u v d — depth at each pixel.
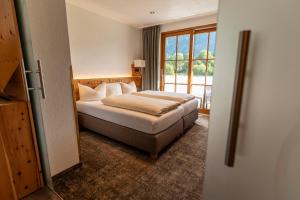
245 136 0.62
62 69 1.77
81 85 3.45
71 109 1.90
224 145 0.69
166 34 4.83
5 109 1.39
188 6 3.46
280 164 0.56
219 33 0.64
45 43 1.60
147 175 1.91
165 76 5.09
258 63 0.56
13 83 1.53
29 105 1.52
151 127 2.19
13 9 1.30
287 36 0.49
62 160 1.87
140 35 5.20
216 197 0.77
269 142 0.57
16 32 1.34
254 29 0.55
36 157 1.63
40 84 1.54
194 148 2.56
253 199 0.65
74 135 1.96
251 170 0.63
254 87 0.57
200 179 1.85
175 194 1.63
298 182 0.52
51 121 1.73
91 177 1.87
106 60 4.25
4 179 1.44
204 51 4.34
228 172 0.70
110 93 3.92
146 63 5.11
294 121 0.51
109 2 3.24
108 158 2.26
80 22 3.55
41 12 1.55
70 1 3.20
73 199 1.56
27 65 1.50
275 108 0.54
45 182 1.73
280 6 0.49
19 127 1.48
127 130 2.44
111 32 4.27
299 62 0.48
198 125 3.59
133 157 2.29
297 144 0.51
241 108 0.61
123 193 1.64
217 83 0.68
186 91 4.76
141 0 3.15
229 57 0.63
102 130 2.81
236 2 0.58
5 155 1.42
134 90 4.57
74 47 3.51
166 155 2.35
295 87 0.50
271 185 0.59
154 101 2.81
